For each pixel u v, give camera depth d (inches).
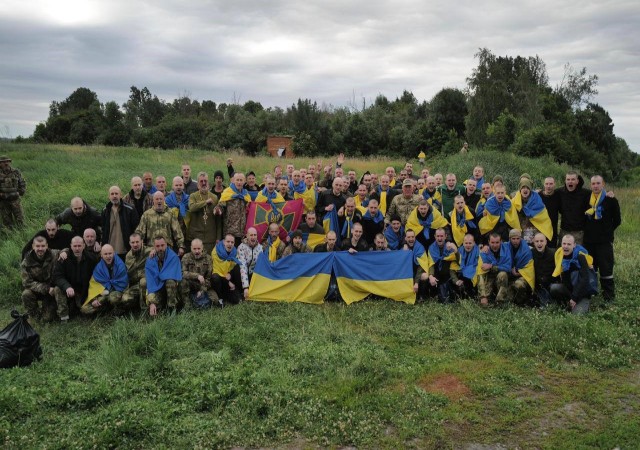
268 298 418.3
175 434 222.4
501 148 1352.1
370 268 428.1
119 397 251.4
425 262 419.5
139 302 390.3
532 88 1587.1
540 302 386.0
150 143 1962.4
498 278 391.5
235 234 449.7
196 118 2182.6
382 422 232.8
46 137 2110.0
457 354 305.1
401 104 2509.8
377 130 1907.0
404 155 1831.9
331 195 481.7
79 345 326.6
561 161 1268.5
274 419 232.1
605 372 282.4
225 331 340.2
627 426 227.9
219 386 255.9
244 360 292.8
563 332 323.6
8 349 285.6
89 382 266.1
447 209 469.4
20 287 432.5
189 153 1334.9
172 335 334.6
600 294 399.5
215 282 405.1
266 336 334.0
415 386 260.7
